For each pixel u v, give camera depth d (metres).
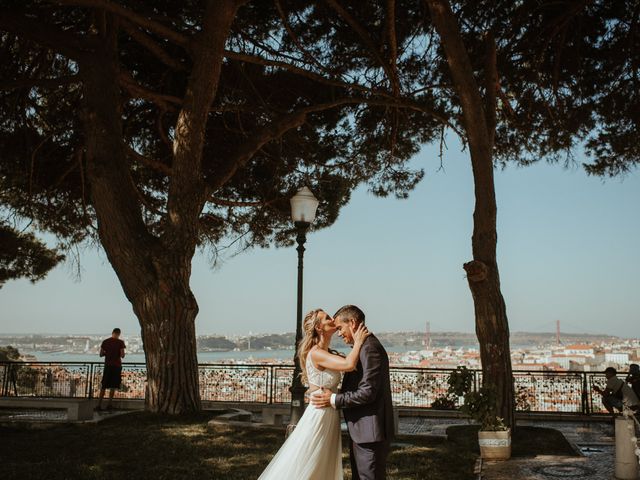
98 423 10.91
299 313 10.27
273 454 8.37
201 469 7.46
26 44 14.54
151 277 11.65
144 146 17.77
